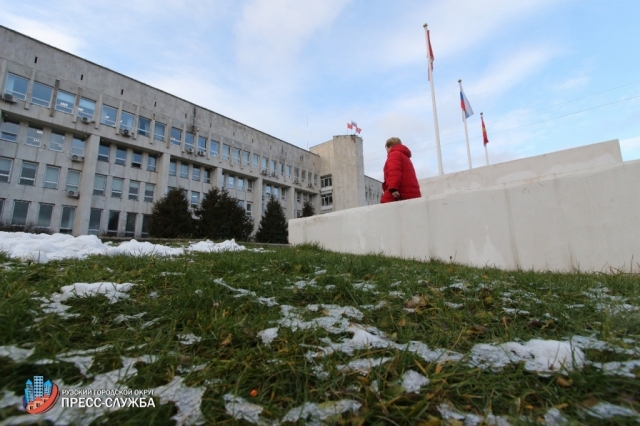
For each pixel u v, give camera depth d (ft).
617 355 4.57
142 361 4.37
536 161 25.99
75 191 78.59
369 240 19.66
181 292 7.22
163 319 5.83
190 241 25.93
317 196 160.97
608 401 3.53
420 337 5.48
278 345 4.97
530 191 13.80
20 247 12.36
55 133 77.30
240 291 7.97
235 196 121.29
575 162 24.35
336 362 4.41
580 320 6.01
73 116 78.59
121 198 87.10
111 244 18.99
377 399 3.55
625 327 5.55
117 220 85.66
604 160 23.12
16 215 69.82
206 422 3.20
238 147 121.80
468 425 3.17
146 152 94.58
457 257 15.70
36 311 5.72
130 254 12.98
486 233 14.87
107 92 85.66
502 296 7.94
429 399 3.53
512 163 27.17
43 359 4.20
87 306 6.22
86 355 4.45
